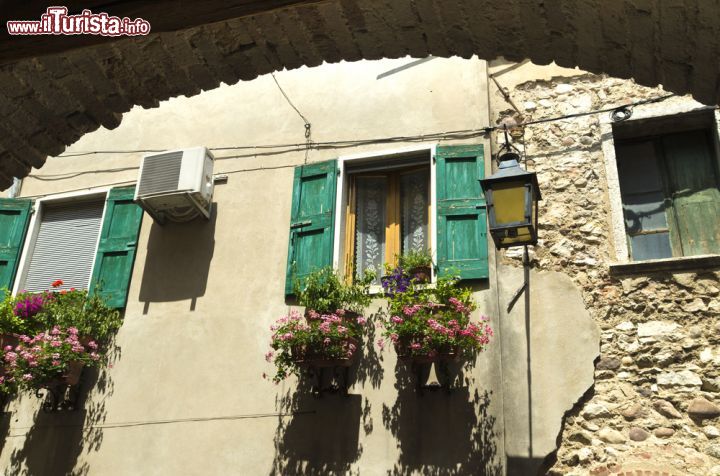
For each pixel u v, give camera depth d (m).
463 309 5.90
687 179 6.56
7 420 7.19
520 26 3.97
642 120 6.66
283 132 7.91
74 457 6.81
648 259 6.35
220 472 6.33
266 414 6.45
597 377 5.73
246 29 4.06
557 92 7.11
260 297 7.05
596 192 6.50
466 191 6.82
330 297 6.37
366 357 6.37
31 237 8.30
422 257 6.50
